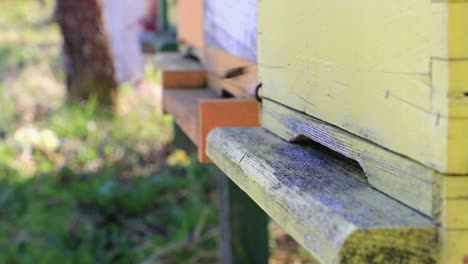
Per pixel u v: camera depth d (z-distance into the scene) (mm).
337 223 1113
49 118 8406
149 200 6137
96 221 5855
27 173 6902
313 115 1551
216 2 2586
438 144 1078
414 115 1136
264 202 1426
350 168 1450
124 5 7887
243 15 2160
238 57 2254
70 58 8867
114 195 6102
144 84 8891
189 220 5434
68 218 5848
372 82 1263
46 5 16766
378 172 1261
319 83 1506
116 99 8703
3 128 8148
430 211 1101
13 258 5215
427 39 1094
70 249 5398
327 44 1453
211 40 2725
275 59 1802
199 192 5926
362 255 1067
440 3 1059
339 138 1417
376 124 1255
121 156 7195
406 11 1144
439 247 1077
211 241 5125
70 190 6426
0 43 13219
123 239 5504
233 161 1674
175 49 5398
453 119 1057
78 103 8703
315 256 1159
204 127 2062
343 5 1365
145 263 4895
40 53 12398
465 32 1046
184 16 3443
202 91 2848
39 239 5543
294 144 1708
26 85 10094
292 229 1267
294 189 1312
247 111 2068
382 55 1223
